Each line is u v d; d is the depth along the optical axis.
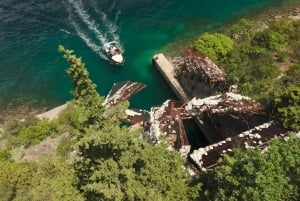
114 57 115.75
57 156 79.88
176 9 131.38
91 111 49.88
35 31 126.19
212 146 79.88
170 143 82.56
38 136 91.25
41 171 66.94
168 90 108.94
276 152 51.53
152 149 52.25
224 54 104.19
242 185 50.72
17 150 89.94
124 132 47.84
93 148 49.47
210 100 88.00
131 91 104.62
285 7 128.88
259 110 85.62
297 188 49.31
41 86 115.06
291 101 79.56
